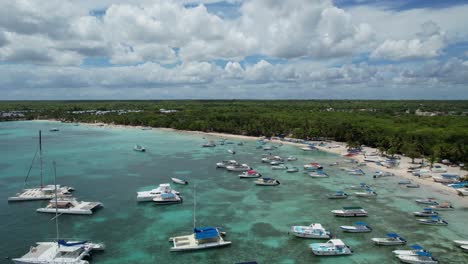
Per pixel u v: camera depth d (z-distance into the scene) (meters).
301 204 114.50
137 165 172.00
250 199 119.44
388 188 134.00
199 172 158.75
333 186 136.75
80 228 93.50
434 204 113.69
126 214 104.06
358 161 184.00
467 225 97.56
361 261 77.94
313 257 79.56
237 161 185.88
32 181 138.88
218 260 77.62
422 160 175.25
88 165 170.38
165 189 120.56
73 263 73.69
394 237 86.94
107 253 79.94
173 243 84.75
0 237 87.38
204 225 96.31
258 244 85.50
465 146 169.75
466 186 131.88
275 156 192.88
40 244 81.12
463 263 76.25
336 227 95.75
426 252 79.00
